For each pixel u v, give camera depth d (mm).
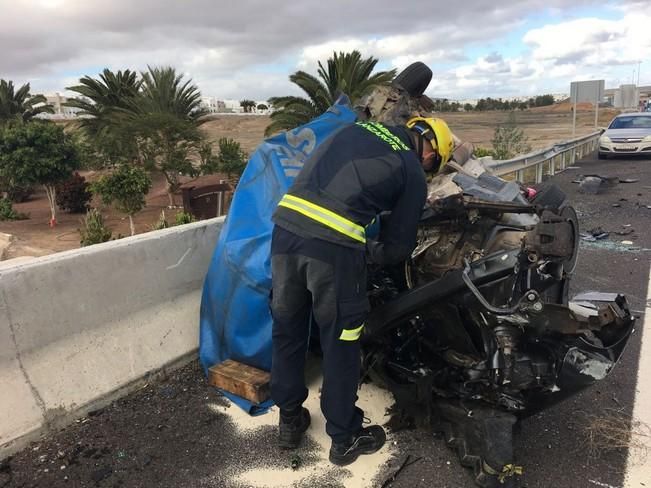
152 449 3018
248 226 3613
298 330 2920
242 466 2889
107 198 20328
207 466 2889
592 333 2955
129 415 3324
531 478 2756
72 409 3205
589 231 7996
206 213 13977
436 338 3068
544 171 16688
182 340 3932
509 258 2641
